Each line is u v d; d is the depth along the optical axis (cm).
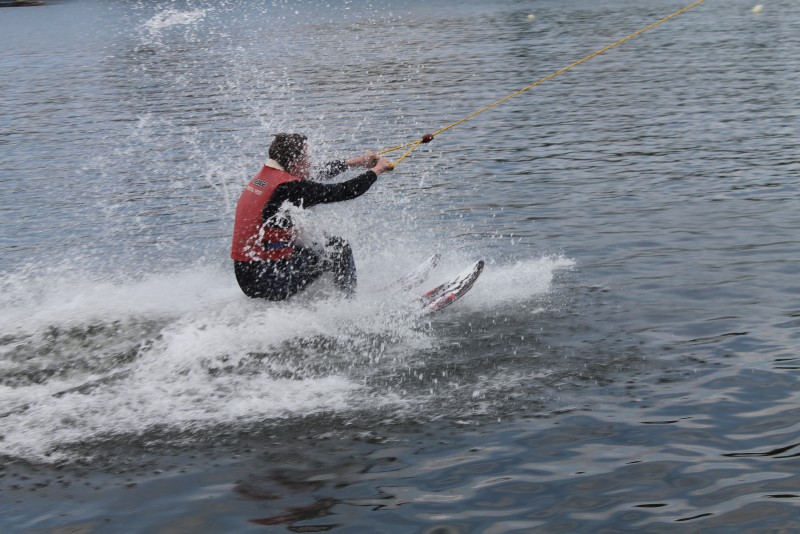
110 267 2031
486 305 1616
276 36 7644
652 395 1218
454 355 1395
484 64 5459
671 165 2759
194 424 1195
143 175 2969
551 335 1459
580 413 1175
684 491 984
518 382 1282
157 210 2541
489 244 2048
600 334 1452
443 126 3606
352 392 1275
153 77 5419
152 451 1124
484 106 4025
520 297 1655
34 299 1798
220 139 3481
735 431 1108
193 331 1510
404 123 3688
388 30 7906
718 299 1584
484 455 1077
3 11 11894
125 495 1023
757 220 2091
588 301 1612
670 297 1608
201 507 991
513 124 3616
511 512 957
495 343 1434
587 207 2323
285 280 1591
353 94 4450
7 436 1177
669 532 912
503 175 2755
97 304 1702
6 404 1280
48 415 1236
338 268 1625
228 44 7169
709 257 1834
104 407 1256
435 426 1159
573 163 2872
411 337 1477
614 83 4569
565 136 3331
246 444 1133
